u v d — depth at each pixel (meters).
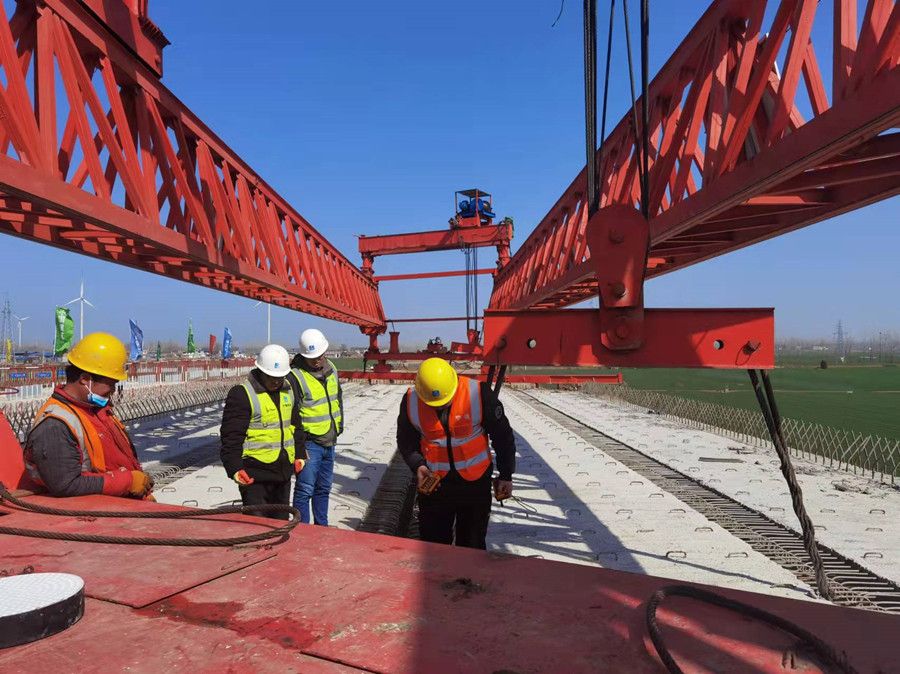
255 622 1.23
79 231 6.09
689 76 6.32
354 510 6.93
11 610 1.15
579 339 4.28
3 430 2.73
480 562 1.56
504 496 3.93
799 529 6.19
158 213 6.05
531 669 1.02
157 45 6.14
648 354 4.20
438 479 3.76
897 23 3.40
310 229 12.02
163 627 1.22
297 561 1.59
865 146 4.38
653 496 7.74
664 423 14.83
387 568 1.52
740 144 4.98
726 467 9.41
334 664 1.06
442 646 1.11
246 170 8.77
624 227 4.09
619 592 1.35
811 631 1.13
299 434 4.92
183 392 18.69
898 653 1.05
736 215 6.31
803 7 4.30
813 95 4.61
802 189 5.07
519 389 26.70
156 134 6.27
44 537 1.83
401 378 18.38
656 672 1.01
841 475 8.92
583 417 16.00
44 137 4.46
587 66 4.26
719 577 5.00
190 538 1.83
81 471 2.69
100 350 2.91
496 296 20.19
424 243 20.80
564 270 10.04
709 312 4.20
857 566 5.19
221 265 7.46
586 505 7.29
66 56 4.78
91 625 1.23
